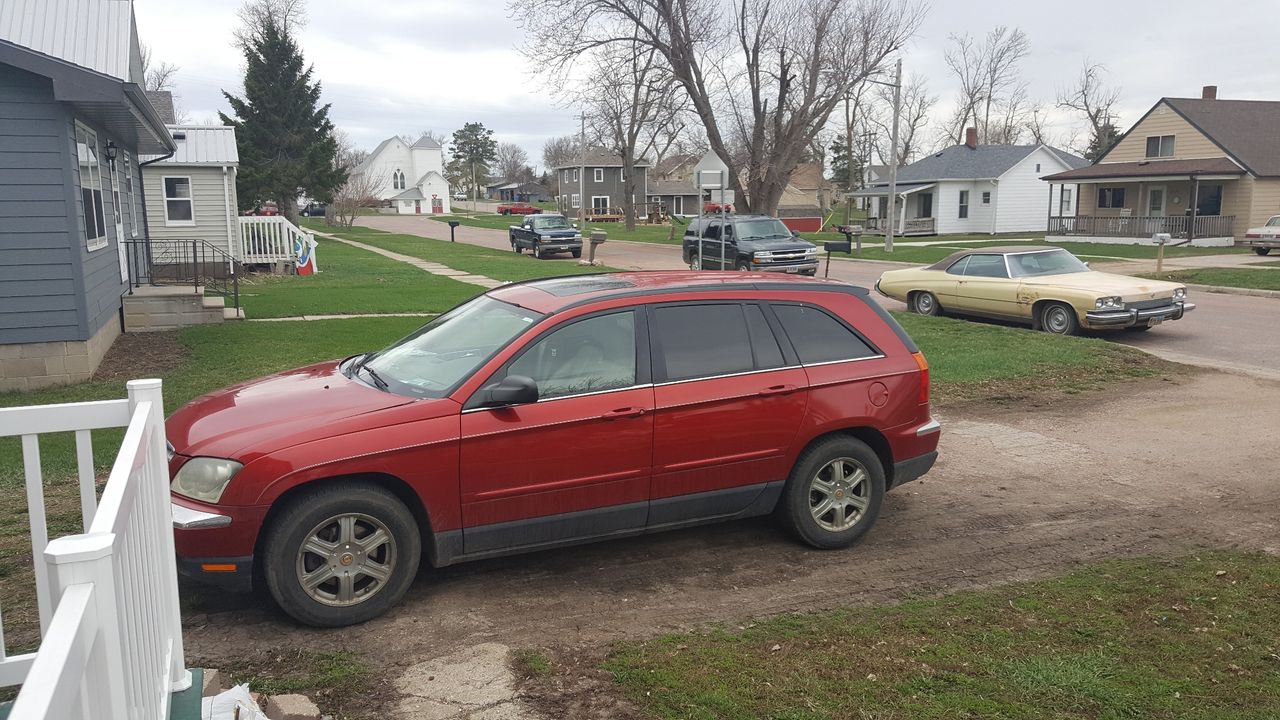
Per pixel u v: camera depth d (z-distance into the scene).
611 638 4.52
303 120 47.47
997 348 13.24
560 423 5.00
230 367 11.76
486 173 149.38
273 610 4.86
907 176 52.47
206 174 25.19
